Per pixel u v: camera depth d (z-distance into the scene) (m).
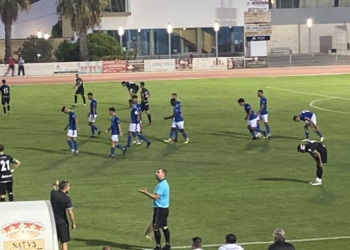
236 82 57.34
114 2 80.50
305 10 89.81
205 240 17.48
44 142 31.70
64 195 15.93
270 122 36.00
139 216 19.70
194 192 22.25
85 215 19.84
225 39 83.56
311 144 22.98
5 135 33.56
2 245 13.14
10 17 72.06
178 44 82.88
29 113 40.66
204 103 43.72
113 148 28.02
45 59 75.25
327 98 45.50
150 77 62.94
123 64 69.06
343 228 18.39
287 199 21.27
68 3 70.38
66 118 38.62
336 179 23.75
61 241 15.80
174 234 18.02
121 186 23.31
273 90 50.78
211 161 27.12
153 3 81.31
